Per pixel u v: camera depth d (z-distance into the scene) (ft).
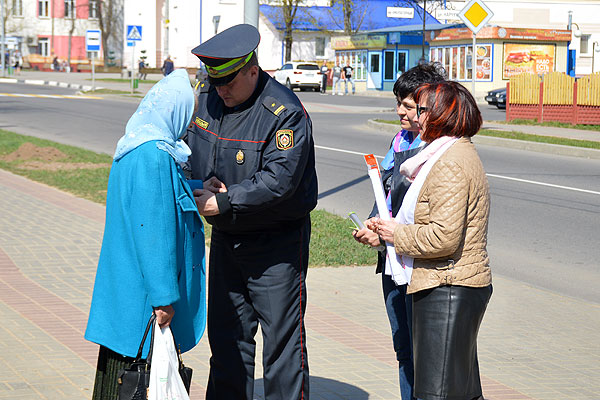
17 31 253.85
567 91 80.28
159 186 10.76
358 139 66.33
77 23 257.34
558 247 30.48
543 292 24.23
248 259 12.67
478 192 10.95
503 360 18.11
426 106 11.16
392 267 11.59
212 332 13.37
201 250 11.68
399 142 13.79
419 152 11.80
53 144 57.77
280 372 12.87
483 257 11.18
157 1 221.46
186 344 11.54
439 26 156.04
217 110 12.60
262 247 12.58
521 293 24.06
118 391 10.73
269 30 185.88
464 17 60.80
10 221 31.58
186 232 11.30
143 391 10.61
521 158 55.93
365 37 155.43
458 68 141.28
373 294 23.17
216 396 13.47
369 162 12.38
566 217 35.73
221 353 13.32
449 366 11.03
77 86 151.33
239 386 13.35
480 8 60.75
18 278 23.52
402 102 13.17
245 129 12.25
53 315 20.02
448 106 11.03
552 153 59.21
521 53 136.77
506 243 31.01
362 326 20.10
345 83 148.56
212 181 12.42
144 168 10.73
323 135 69.36
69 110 91.66
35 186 40.60
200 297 11.69
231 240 12.75
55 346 17.70
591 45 177.27
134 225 10.73
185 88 11.37
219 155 12.46
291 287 12.75
